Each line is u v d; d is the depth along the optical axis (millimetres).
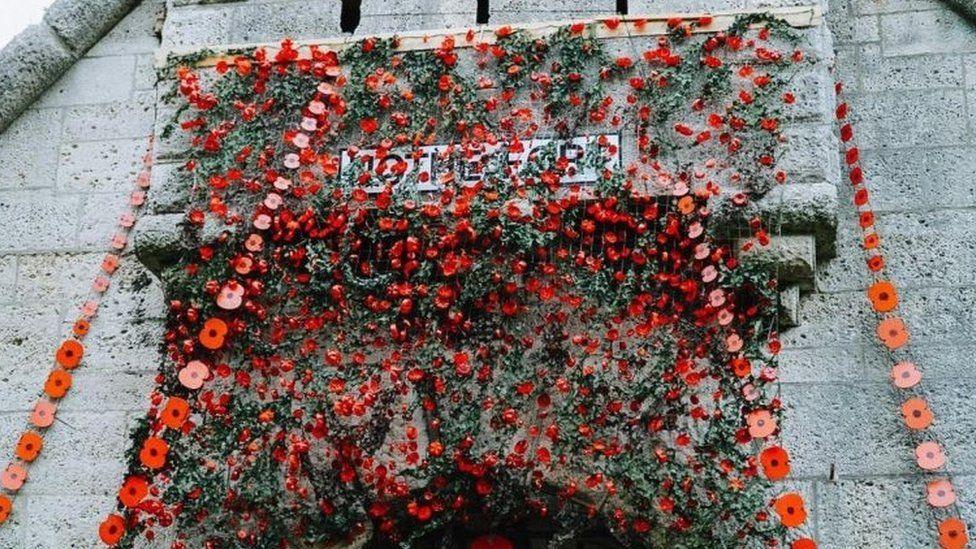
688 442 5324
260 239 5730
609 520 5363
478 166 5660
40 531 5934
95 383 6137
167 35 6402
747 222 5445
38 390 6172
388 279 5598
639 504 5312
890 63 6035
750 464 5270
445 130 5781
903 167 5852
